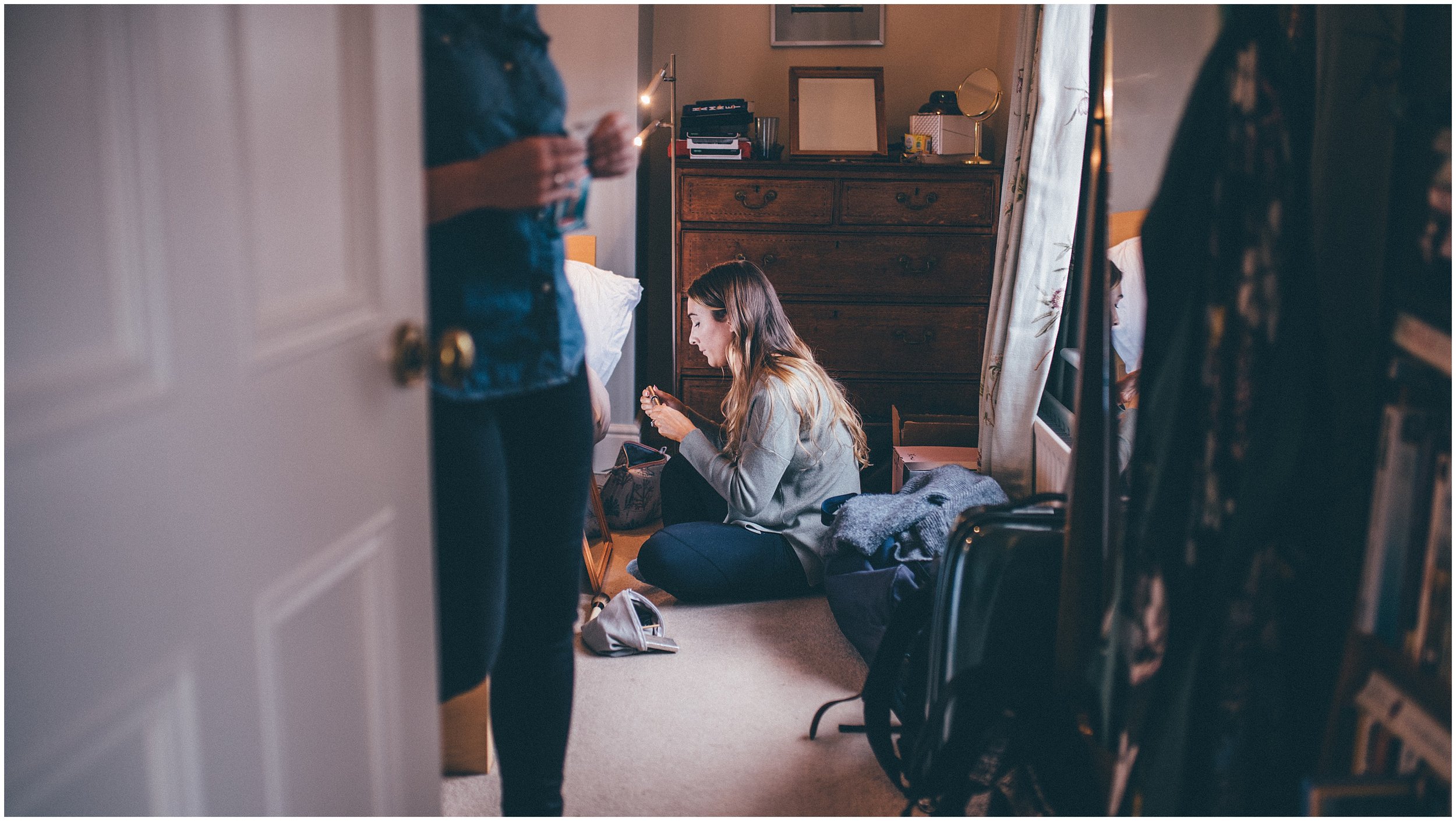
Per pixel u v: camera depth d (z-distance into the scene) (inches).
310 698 35.5
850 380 147.4
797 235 143.1
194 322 28.4
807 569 103.9
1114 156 55.9
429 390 46.2
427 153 46.0
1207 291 45.1
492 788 71.8
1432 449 39.9
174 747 28.2
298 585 34.1
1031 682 57.7
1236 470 45.2
